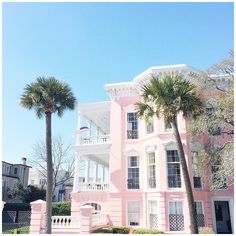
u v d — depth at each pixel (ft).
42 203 51.88
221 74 52.21
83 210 49.60
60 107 57.67
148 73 62.80
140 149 65.77
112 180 65.31
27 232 57.93
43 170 138.00
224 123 50.88
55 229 50.26
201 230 47.73
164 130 60.80
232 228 55.77
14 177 136.26
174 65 60.23
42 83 56.80
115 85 71.20
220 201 60.49
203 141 59.52
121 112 70.49
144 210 59.72
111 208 62.85
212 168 57.21
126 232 53.47
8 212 89.76
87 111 74.90
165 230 53.47
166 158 58.59
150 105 51.96
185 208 54.03
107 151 69.05
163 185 56.70
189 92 46.32
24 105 56.70
